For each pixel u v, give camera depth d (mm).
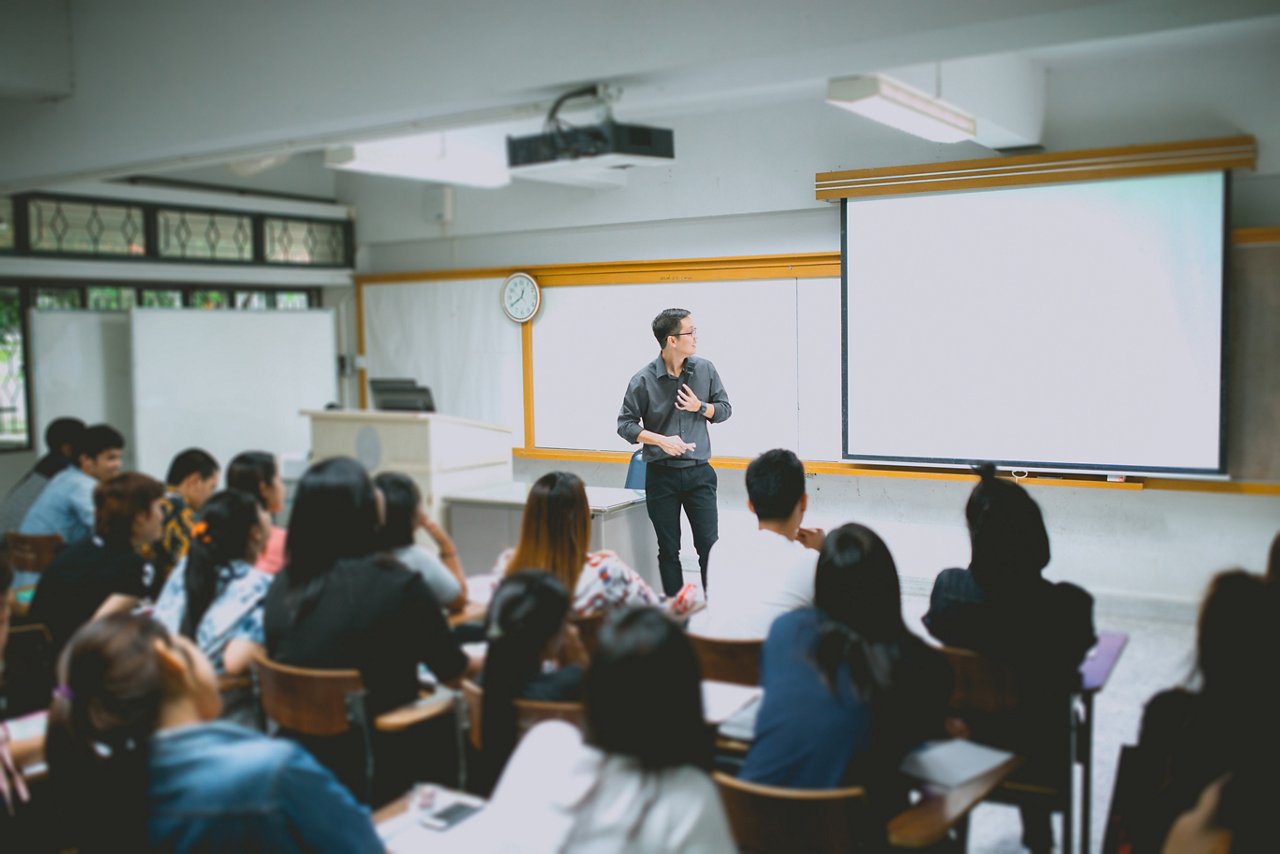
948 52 3512
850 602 2330
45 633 3393
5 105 5715
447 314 8195
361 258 8781
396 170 5230
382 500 3170
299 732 2658
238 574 2979
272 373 8008
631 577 3477
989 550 2799
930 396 6141
